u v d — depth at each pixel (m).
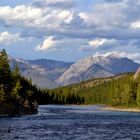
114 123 101.81
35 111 146.00
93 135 71.81
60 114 144.50
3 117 117.88
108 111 191.50
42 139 63.69
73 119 114.81
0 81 137.88
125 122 106.06
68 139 64.81
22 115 131.25
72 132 76.31
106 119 118.06
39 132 74.44
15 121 100.88
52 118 117.50
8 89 139.38
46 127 85.44
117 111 195.38
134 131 80.81
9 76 141.62
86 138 66.88
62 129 81.88
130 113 169.00
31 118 115.38
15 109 131.12
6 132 72.19
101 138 67.38
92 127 88.56
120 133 76.31
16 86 145.75
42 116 128.25
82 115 139.75
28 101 146.62
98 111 187.38
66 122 101.88
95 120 112.38
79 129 82.88
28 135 68.62
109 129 84.44
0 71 138.50
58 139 64.38
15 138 63.53
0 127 82.00
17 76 163.00
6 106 126.94
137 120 115.56
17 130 76.88
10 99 134.38
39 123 96.25
